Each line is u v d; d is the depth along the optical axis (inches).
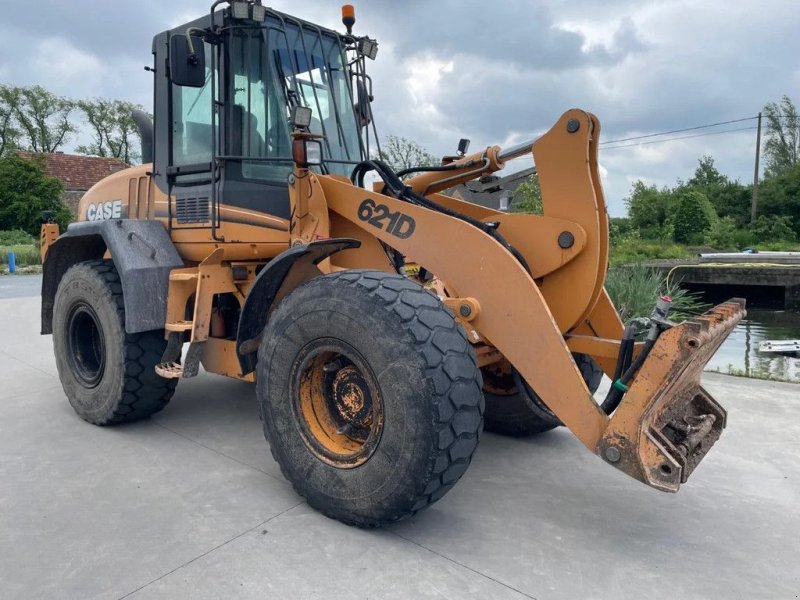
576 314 119.3
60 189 1382.9
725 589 89.9
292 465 110.4
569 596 87.3
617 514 113.0
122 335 145.9
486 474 130.7
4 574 90.2
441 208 126.0
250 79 139.0
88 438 148.5
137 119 177.3
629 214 1612.9
